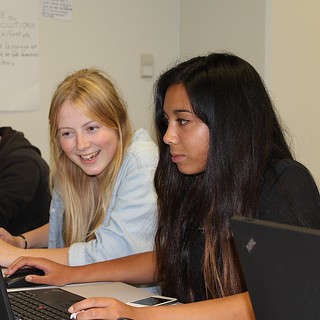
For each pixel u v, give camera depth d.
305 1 2.74
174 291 1.40
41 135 2.82
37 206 2.35
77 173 1.82
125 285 1.47
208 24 3.03
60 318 1.17
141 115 3.14
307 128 2.79
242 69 1.24
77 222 1.84
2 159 2.31
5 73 2.68
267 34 2.71
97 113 1.67
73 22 2.86
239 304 1.11
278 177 1.20
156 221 1.57
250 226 0.61
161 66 3.19
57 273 1.48
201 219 1.32
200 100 1.20
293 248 0.57
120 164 1.74
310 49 2.77
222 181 1.20
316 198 1.21
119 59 3.04
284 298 0.60
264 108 1.24
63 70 2.85
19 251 1.68
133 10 3.05
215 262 1.26
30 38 2.73
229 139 1.20
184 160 1.25
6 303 0.89
